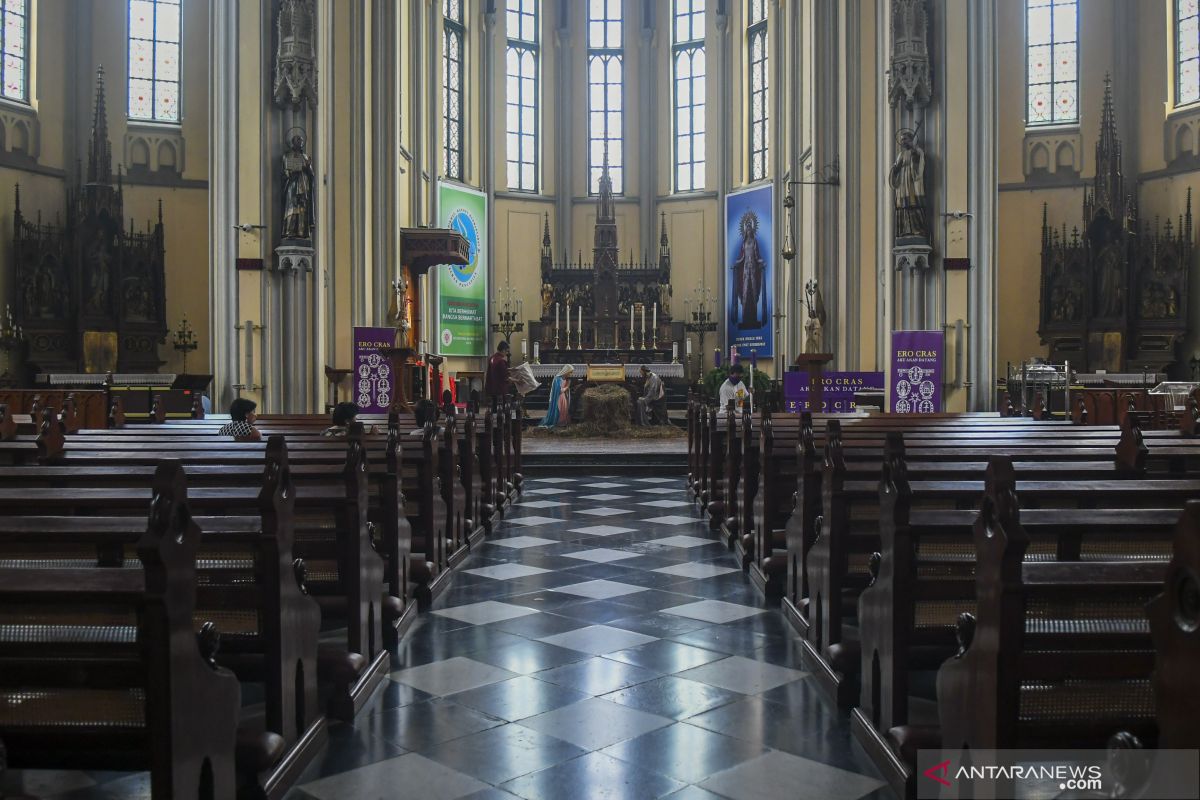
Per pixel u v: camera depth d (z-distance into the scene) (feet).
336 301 67.26
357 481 16.83
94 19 77.41
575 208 110.01
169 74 79.61
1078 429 29.91
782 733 15.55
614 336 100.78
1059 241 80.94
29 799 10.57
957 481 16.67
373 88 72.84
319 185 58.65
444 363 94.94
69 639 9.59
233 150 57.00
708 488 41.50
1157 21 77.30
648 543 33.40
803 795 13.25
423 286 84.89
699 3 107.34
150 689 9.52
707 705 16.87
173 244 79.15
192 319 79.46
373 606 18.26
